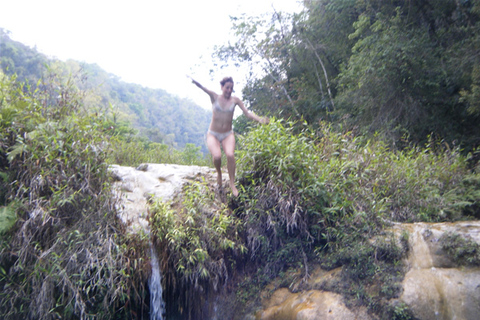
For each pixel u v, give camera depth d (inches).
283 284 223.1
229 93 238.4
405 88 431.5
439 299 171.6
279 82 673.6
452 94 437.1
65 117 237.8
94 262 192.5
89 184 213.2
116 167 268.8
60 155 216.4
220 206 242.5
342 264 210.4
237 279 238.1
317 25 629.6
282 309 205.5
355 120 472.7
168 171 272.5
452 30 452.4
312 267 223.0
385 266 196.7
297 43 660.7
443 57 432.5
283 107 650.2
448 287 173.5
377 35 445.1
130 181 256.8
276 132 258.7
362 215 221.9
